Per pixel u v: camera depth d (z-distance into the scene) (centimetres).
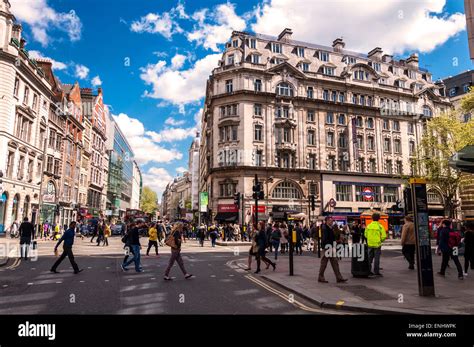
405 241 1227
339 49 5084
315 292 798
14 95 3070
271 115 4206
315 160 4362
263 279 1045
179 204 12962
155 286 890
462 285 902
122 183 9206
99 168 6425
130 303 698
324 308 685
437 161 3153
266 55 4453
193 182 9275
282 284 913
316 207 4188
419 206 783
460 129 2967
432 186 3853
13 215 3158
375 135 4738
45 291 806
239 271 1215
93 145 5975
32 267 1217
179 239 1020
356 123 4644
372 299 726
